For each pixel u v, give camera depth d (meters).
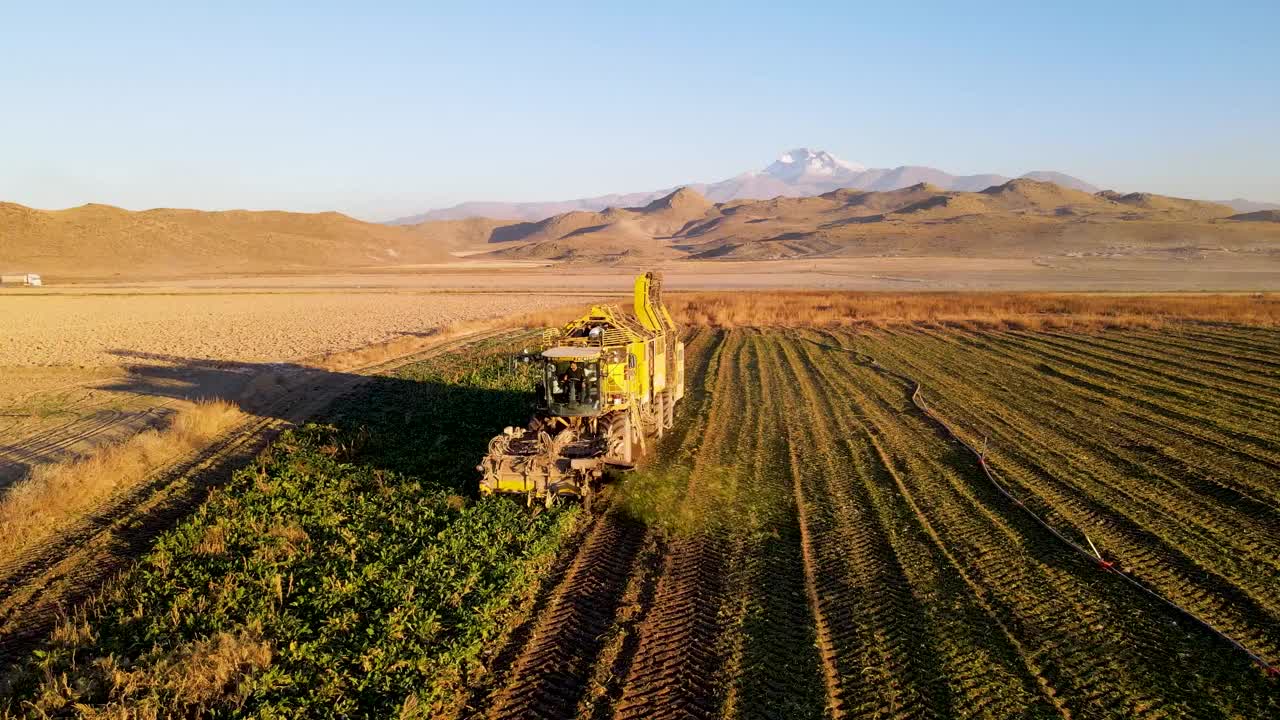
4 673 7.89
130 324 47.31
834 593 9.66
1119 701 7.34
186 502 13.41
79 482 13.74
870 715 7.15
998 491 13.56
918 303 50.44
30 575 10.38
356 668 7.79
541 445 12.55
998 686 7.59
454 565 9.98
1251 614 9.01
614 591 9.80
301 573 9.90
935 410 20.44
